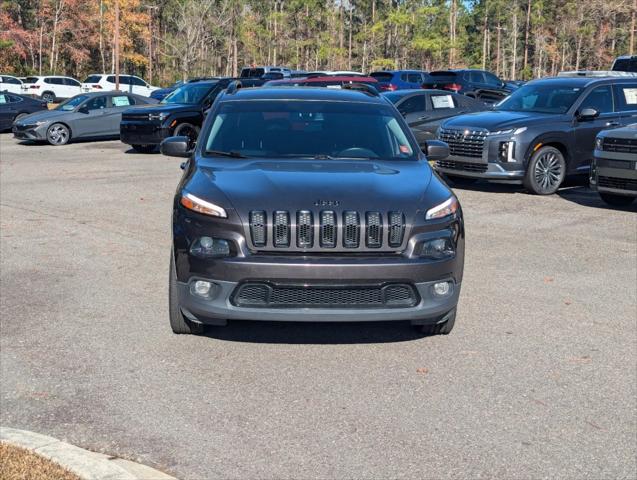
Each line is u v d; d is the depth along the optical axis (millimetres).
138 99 23859
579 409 4598
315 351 5527
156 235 9461
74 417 4410
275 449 4051
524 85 14562
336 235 5102
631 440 4207
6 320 6133
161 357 5367
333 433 4242
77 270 7715
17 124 22516
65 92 46469
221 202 5230
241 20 97938
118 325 6039
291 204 5184
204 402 4637
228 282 5082
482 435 4242
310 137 6434
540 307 6672
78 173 15727
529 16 110375
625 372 5191
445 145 6840
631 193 11289
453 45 103562
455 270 5355
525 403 4672
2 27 77000
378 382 4973
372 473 3809
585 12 105750
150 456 3961
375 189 5434
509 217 11039
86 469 3566
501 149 12828
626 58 19375
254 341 5719
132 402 4625
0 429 4031
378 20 109438
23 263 7988
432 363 5316
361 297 5121
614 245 9227
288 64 109250
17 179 14719
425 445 4117
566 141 13180
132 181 14508
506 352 5547
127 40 85688
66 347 5543
